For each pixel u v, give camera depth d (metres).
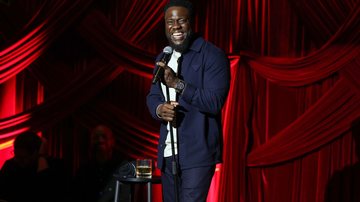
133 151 16.73
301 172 16.34
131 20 16.88
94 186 14.20
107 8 17.08
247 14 16.78
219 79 8.17
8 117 16.70
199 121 8.16
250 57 16.44
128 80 17.09
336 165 16.12
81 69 17.11
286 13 16.61
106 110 16.88
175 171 7.92
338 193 16.08
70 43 17.14
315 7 16.27
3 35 16.89
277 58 16.38
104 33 16.80
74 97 16.80
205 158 8.09
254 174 16.55
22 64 16.78
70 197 13.71
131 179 9.73
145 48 16.92
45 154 13.46
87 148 16.97
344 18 16.12
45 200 12.93
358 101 15.96
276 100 16.56
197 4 16.89
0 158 16.81
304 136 16.19
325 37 16.20
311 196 16.25
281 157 16.27
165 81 7.92
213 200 16.45
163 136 8.41
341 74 16.08
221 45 16.73
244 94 16.52
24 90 17.09
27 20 16.98
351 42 15.99
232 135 16.44
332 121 16.06
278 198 16.41
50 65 17.03
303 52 16.47
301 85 16.28
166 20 8.27
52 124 16.75
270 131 16.55
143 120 17.00
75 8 16.83
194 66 8.26
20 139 12.91
